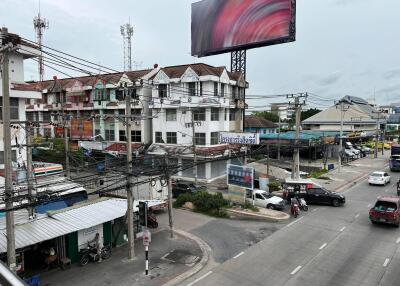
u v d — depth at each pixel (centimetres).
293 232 2177
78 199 2412
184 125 4128
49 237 1510
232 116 4631
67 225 1653
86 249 1705
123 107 4472
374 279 1504
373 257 1752
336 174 4406
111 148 4369
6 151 1233
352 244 1945
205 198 2697
